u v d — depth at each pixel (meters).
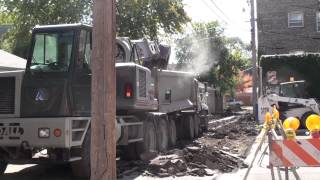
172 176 11.80
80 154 11.14
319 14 43.16
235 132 25.16
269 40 44.03
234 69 56.81
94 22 7.50
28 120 10.76
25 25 33.50
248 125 30.05
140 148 14.30
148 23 34.66
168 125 17.59
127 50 14.59
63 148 10.68
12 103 11.02
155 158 13.44
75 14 32.84
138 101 12.84
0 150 11.37
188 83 20.92
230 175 11.84
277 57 31.86
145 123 14.55
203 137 22.81
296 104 24.95
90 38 11.62
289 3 43.75
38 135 10.64
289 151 8.09
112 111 7.46
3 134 10.90
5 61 21.38
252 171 12.05
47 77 10.98
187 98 20.73
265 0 44.25
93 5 7.54
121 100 12.61
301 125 24.98
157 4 34.75
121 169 12.59
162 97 17.45
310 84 31.30
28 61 11.23
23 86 10.99
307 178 10.97
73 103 10.91
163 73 17.70
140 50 16.28
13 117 10.98
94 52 7.46
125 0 33.62
